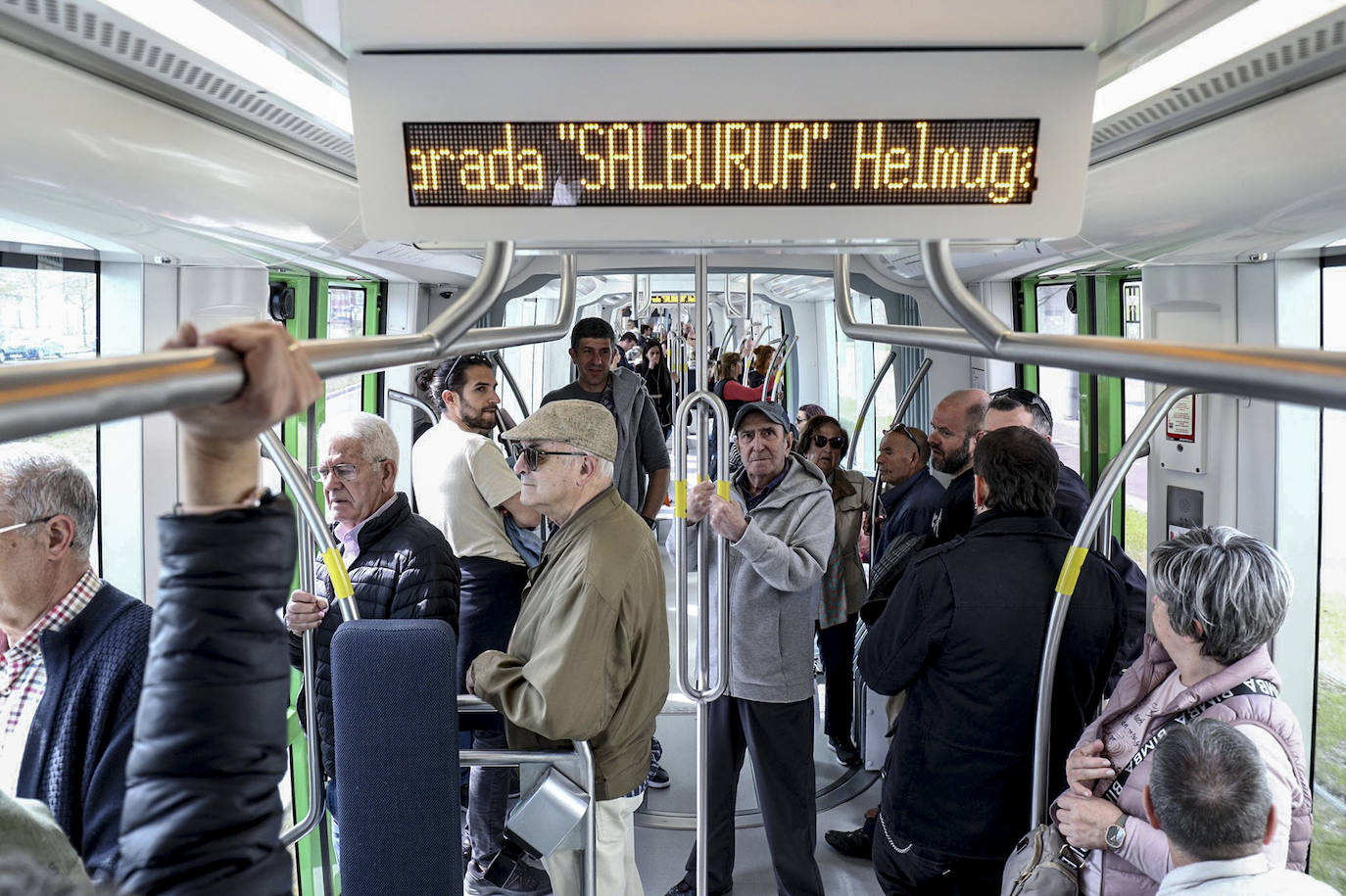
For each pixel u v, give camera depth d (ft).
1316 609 10.55
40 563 5.89
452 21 5.13
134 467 10.55
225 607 2.88
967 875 9.70
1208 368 2.54
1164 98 6.52
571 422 9.02
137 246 9.07
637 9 5.12
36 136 5.76
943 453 13.16
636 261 17.51
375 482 10.20
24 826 3.32
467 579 13.25
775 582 11.38
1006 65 5.24
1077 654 9.02
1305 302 10.14
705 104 5.31
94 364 1.93
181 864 2.77
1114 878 7.27
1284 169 6.84
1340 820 10.28
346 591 8.10
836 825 15.12
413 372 17.54
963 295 5.34
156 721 2.83
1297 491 10.50
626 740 9.24
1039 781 8.71
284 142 7.87
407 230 5.54
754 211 5.49
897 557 13.52
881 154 5.40
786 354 20.89
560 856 8.97
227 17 4.99
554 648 8.52
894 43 5.22
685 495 9.39
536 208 5.50
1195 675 7.07
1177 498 11.76
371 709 7.36
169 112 6.54
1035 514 9.17
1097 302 14.28
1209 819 5.69
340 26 5.25
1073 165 5.39
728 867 12.85
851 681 16.75
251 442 2.92
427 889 7.46
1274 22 5.01
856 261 17.84
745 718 12.25
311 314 14.65
